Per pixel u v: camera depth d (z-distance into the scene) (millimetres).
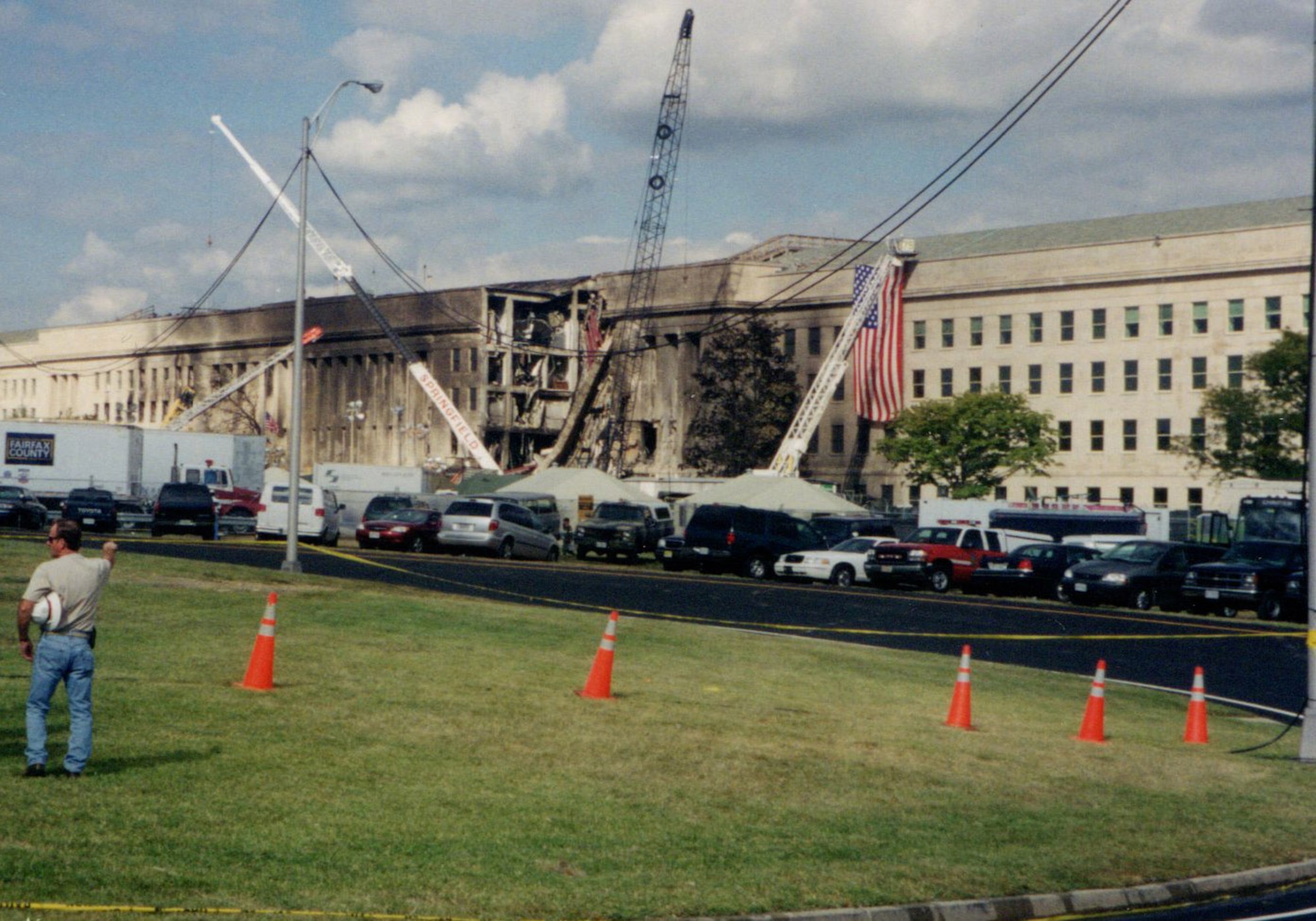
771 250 149000
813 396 118312
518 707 16984
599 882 10500
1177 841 13672
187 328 182250
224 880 9656
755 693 20016
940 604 39156
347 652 20281
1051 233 123500
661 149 143625
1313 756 18719
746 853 11688
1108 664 28594
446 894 9859
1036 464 111062
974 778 15586
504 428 149875
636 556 58531
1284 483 63875
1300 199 113875
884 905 10609
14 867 9422
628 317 140750
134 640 19828
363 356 162750
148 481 69000
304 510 53000
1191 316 106938
